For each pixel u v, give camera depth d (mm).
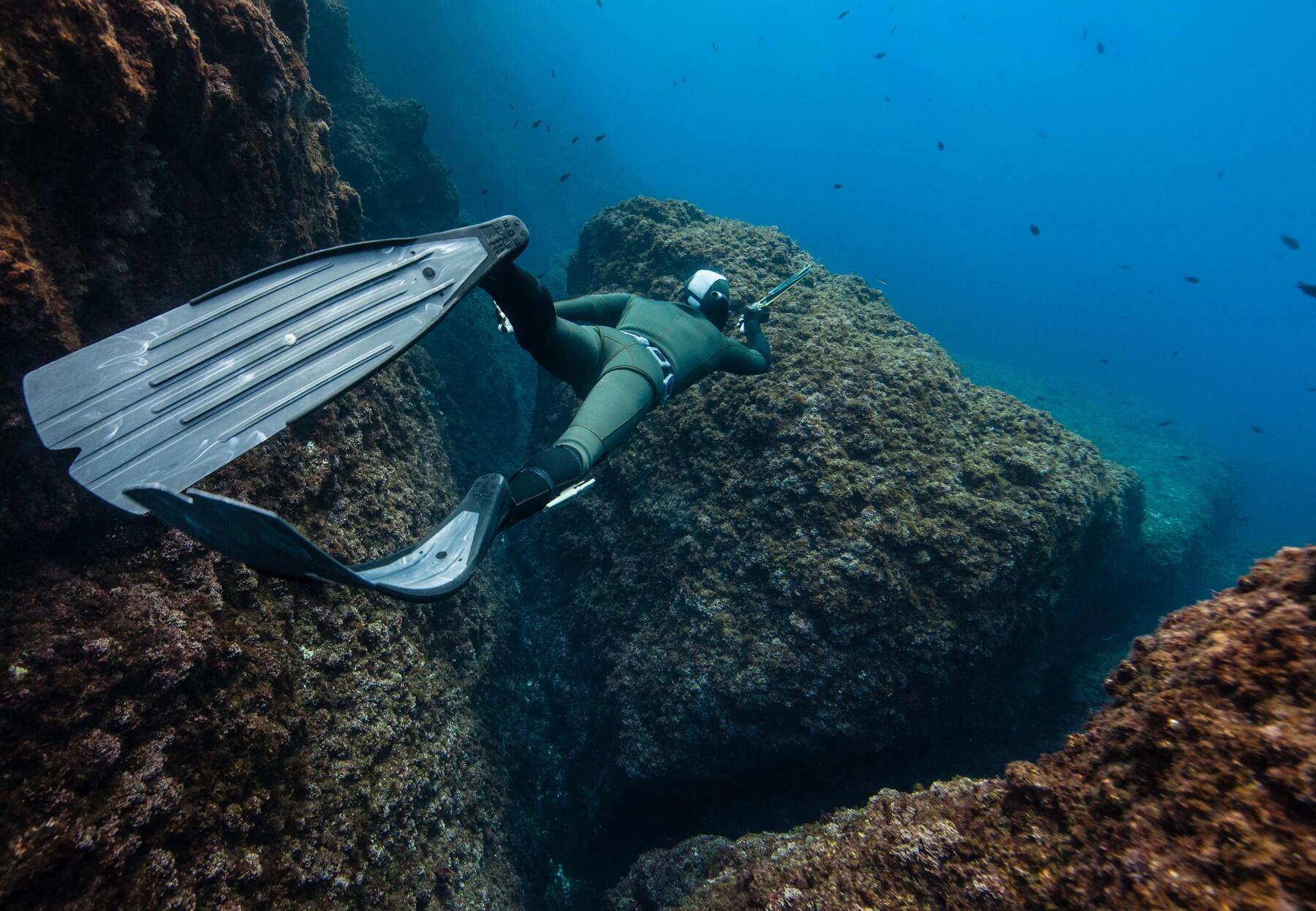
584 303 3705
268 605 3734
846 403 6094
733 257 8250
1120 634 10203
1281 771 1417
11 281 2457
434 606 5871
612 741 6352
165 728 2797
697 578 6066
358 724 4004
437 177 14242
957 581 5383
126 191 3158
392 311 2207
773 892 2930
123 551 3104
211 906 2701
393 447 5809
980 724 6340
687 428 6660
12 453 2648
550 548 8227
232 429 1938
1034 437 6645
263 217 4441
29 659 2535
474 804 5195
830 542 5559
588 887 6500
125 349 1941
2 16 2365
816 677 5367
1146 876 1523
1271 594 1726
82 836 2309
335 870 3400
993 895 1982
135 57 2953
